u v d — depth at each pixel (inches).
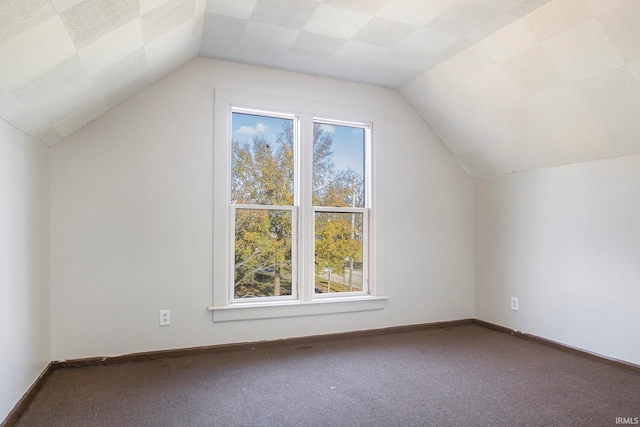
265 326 124.7
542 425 76.9
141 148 111.7
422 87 136.1
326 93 134.3
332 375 102.0
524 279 136.7
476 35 103.9
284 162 130.7
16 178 79.6
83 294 105.2
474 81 119.8
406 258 146.1
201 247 117.4
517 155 133.0
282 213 129.8
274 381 97.7
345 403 86.2
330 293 135.9
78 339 104.7
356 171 141.7
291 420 78.6
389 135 144.4
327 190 136.6
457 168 155.9
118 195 109.0
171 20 82.7
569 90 102.0
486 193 153.1
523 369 106.9
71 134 104.6
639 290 103.7
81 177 105.3
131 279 109.9
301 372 103.9
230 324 120.3
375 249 140.3
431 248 150.6
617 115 99.1
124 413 80.7
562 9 87.0
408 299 146.0
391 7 91.4
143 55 90.1
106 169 108.0
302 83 131.0
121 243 109.1
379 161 141.8
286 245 130.0
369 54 116.4
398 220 145.1
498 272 146.9
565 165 123.3
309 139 131.0
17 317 79.7
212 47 112.5
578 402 86.8
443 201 153.2
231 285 122.8
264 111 127.4
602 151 110.6
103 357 107.1
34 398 86.7
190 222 116.3
